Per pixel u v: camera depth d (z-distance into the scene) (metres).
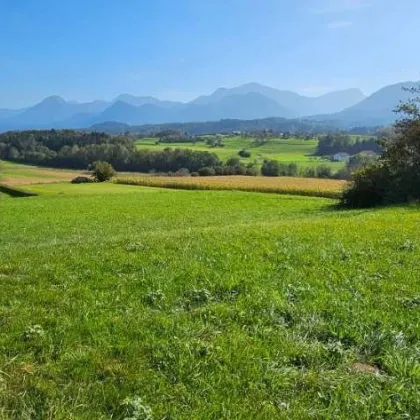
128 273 9.05
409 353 5.46
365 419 4.23
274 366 5.16
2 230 29.52
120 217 37.47
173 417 4.24
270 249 11.15
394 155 39.84
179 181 87.94
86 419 4.21
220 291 7.73
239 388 4.74
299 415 4.28
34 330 6.01
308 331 6.12
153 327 6.17
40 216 39.03
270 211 41.06
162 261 9.82
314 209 41.94
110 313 6.73
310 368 5.16
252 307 6.92
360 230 14.80
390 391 4.64
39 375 4.97
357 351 5.60
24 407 4.38
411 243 11.93
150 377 4.91
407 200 37.47
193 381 4.84
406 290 7.83
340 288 7.90
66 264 9.93
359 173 40.75
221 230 15.62
